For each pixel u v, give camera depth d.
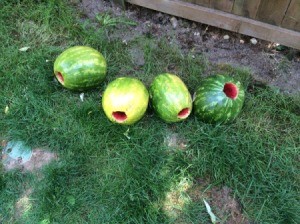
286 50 1.55
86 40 1.56
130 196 1.24
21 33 1.58
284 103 1.45
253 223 1.24
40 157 1.33
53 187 1.26
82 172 1.30
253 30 1.49
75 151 1.33
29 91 1.43
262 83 1.50
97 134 1.35
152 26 1.62
